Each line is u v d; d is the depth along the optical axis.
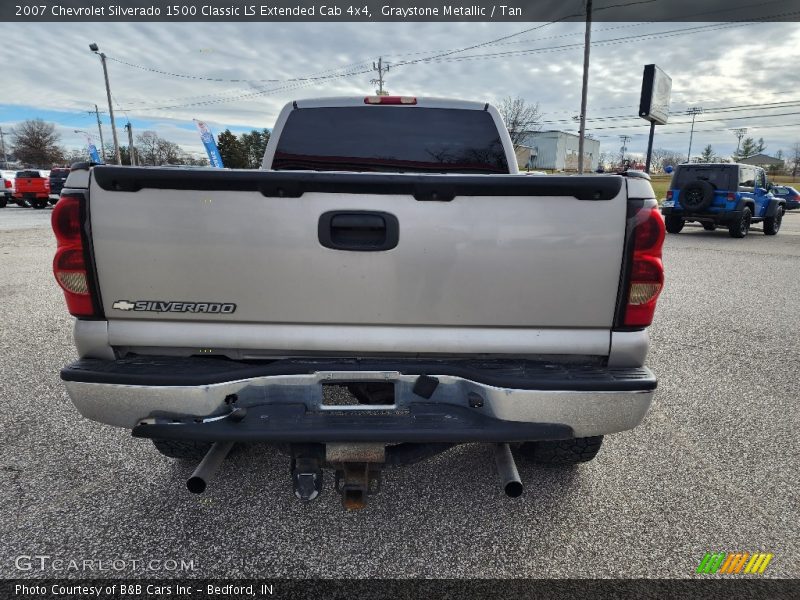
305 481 2.12
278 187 2.06
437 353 2.25
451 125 3.95
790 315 6.80
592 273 2.14
